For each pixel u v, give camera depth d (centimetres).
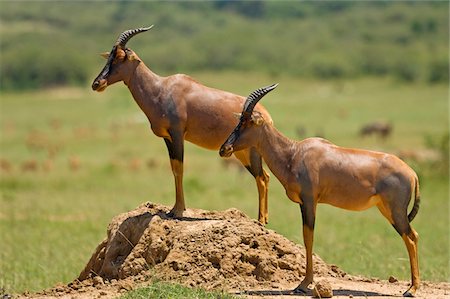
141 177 11800
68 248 6075
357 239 6294
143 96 3975
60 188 10319
